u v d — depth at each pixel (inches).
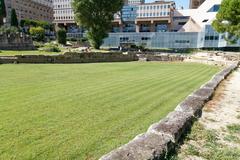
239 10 1326.3
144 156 149.3
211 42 2561.5
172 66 1208.2
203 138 211.6
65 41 2500.0
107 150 221.0
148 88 536.1
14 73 719.7
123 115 330.3
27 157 202.7
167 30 3796.8
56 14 4687.5
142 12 3838.6
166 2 3636.8
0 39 1647.4
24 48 1798.7
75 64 1194.0
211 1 3604.8
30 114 316.8
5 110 331.3
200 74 851.4
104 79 656.4
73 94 446.3
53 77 663.1
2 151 211.2
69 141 237.3
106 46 3166.8
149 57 1695.4
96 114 330.0
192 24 2906.0
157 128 198.5
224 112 290.5
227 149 193.0
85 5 1894.7
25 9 4884.4
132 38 3090.6
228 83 502.3
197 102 300.7
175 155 178.2
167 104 397.1
